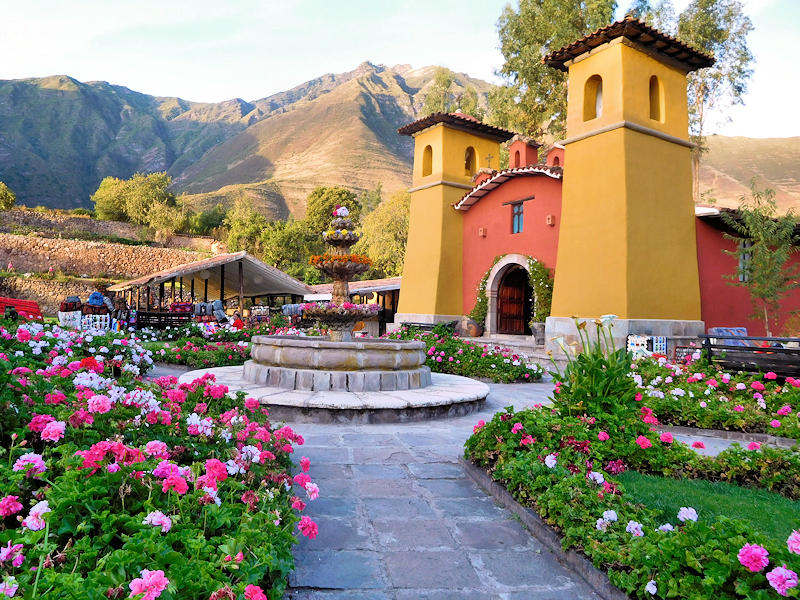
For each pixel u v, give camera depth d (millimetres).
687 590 2309
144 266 43938
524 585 2838
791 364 7965
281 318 20766
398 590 2740
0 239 38250
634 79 12242
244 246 53812
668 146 12812
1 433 2762
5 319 9086
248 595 1827
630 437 4887
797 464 4457
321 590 2717
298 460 4996
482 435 4828
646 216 12055
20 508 2041
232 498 2709
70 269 40812
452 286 18469
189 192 190000
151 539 2006
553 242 15242
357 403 6727
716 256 13594
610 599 2646
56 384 3842
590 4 24609
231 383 7961
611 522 3053
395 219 41062
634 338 11047
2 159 158375
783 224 12117
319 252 56719
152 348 12516
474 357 12062
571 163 13141
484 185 17094
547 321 13219
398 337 14555
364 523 3609
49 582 1704
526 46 26781
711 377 8398
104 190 59531
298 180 174625
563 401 5426
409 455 5352
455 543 3344
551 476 3764
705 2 24203
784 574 2076
